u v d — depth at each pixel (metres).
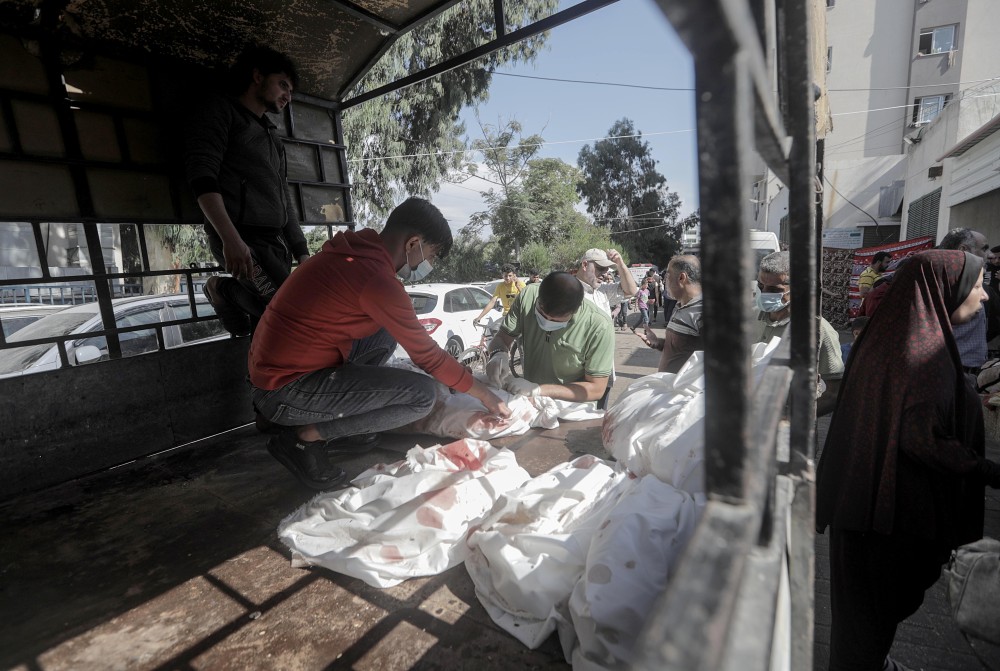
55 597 1.53
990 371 4.76
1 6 2.27
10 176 2.37
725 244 0.45
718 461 0.49
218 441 2.86
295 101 3.55
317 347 2.02
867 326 1.87
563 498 1.66
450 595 1.49
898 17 20.97
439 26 16.17
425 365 2.05
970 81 20.23
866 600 1.81
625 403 2.18
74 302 4.27
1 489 2.21
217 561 1.69
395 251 2.13
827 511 1.92
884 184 17.92
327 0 2.97
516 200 39.00
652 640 0.36
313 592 1.52
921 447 1.62
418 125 19.69
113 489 2.27
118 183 2.71
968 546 1.80
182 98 2.94
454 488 1.75
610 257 4.43
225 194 2.79
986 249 3.38
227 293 2.86
